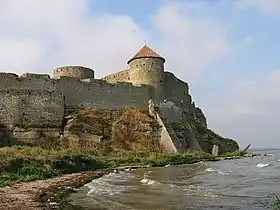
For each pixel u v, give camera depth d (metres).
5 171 25.31
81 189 20.70
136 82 58.47
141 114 51.47
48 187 20.70
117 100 53.03
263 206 14.44
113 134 47.31
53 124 44.72
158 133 50.47
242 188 20.69
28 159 28.50
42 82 46.69
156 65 58.91
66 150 38.72
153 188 20.88
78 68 56.34
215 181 24.62
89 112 48.31
